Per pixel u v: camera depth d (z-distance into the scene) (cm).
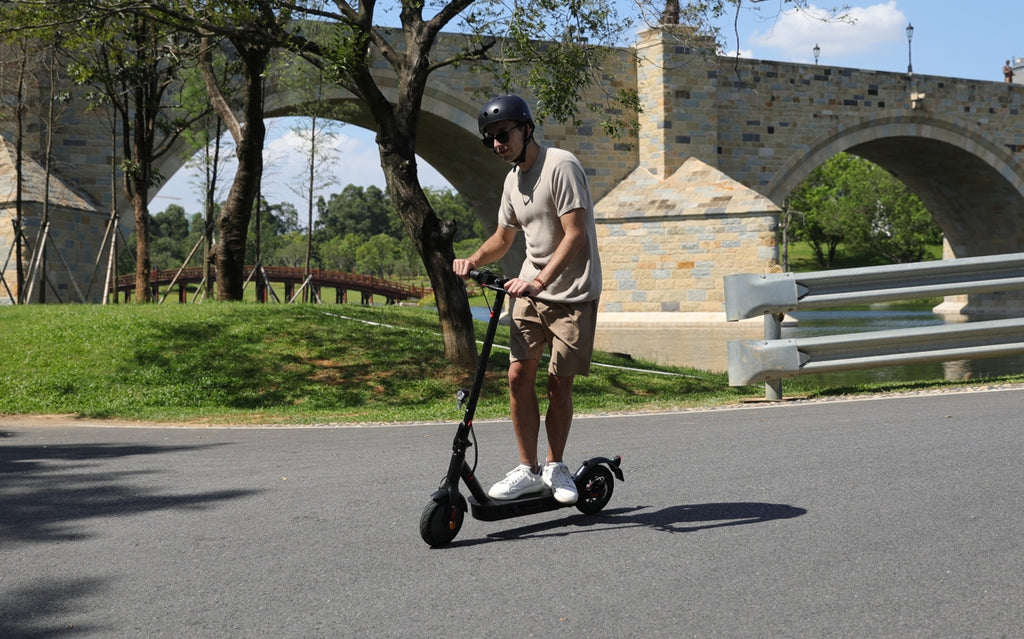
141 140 2314
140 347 1408
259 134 1948
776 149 4109
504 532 416
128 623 309
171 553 394
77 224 2830
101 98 2362
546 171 418
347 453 677
